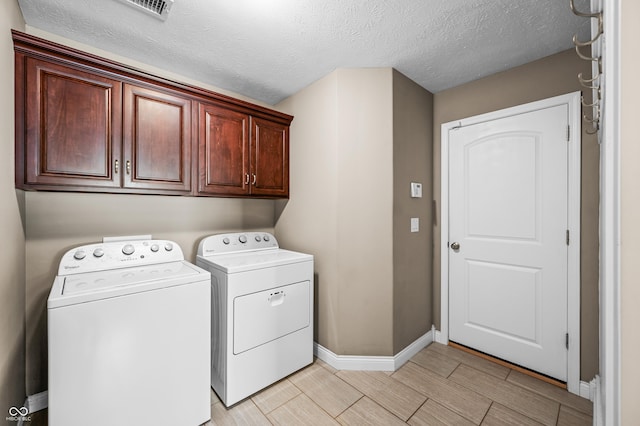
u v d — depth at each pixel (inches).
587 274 67.7
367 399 66.9
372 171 80.0
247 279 67.7
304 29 63.3
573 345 69.2
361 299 80.2
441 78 86.8
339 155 80.6
